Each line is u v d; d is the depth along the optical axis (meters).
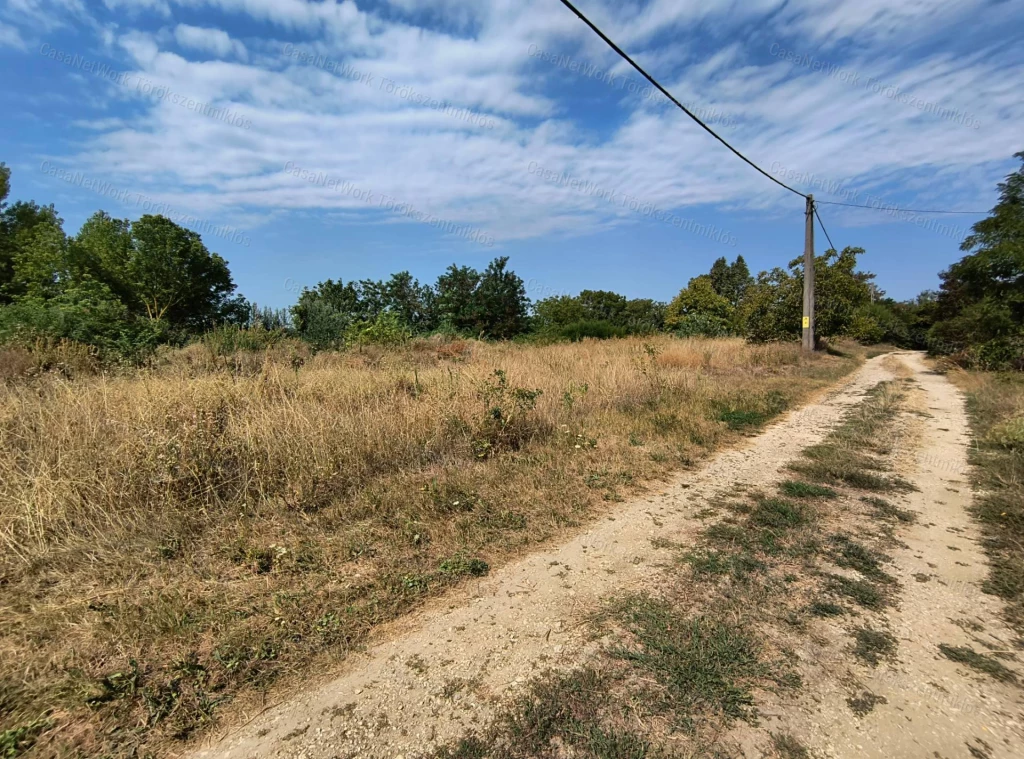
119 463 4.45
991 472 5.62
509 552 3.96
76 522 3.89
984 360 16.14
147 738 2.21
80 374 7.85
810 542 4.06
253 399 6.22
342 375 8.33
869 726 2.24
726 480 5.68
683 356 15.20
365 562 3.69
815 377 14.72
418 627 3.03
